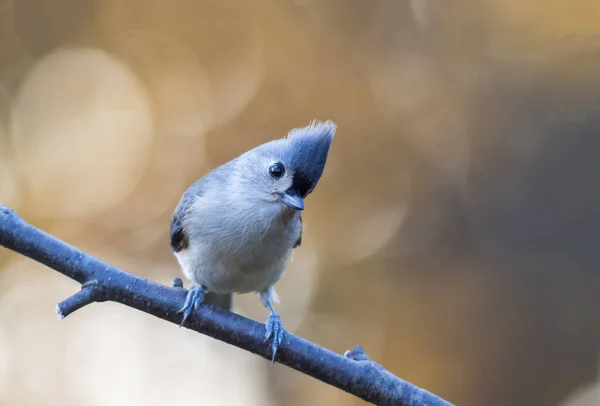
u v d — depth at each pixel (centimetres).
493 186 1177
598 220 1155
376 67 1212
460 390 1101
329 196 1159
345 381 581
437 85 1210
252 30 1230
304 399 1127
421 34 1234
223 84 1214
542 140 1193
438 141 1186
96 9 1223
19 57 1202
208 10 1232
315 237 1147
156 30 1229
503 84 1214
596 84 1212
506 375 1106
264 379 1141
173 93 1207
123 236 1127
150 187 1156
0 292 1095
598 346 1118
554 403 1105
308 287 1140
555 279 1139
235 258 640
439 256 1143
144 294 588
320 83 1198
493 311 1125
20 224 565
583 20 1236
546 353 1116
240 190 640
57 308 562
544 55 1232
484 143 1191
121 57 1216
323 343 1114
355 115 1183
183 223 668
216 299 714
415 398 570
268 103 1187
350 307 1120
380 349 1110
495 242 1155
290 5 1243
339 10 1233
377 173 1169
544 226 1162
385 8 1235
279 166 634
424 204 1162
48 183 1159
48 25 1209
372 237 1149
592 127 1186
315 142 642
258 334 596
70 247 574
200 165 1161
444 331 1113
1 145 1173
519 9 1252
